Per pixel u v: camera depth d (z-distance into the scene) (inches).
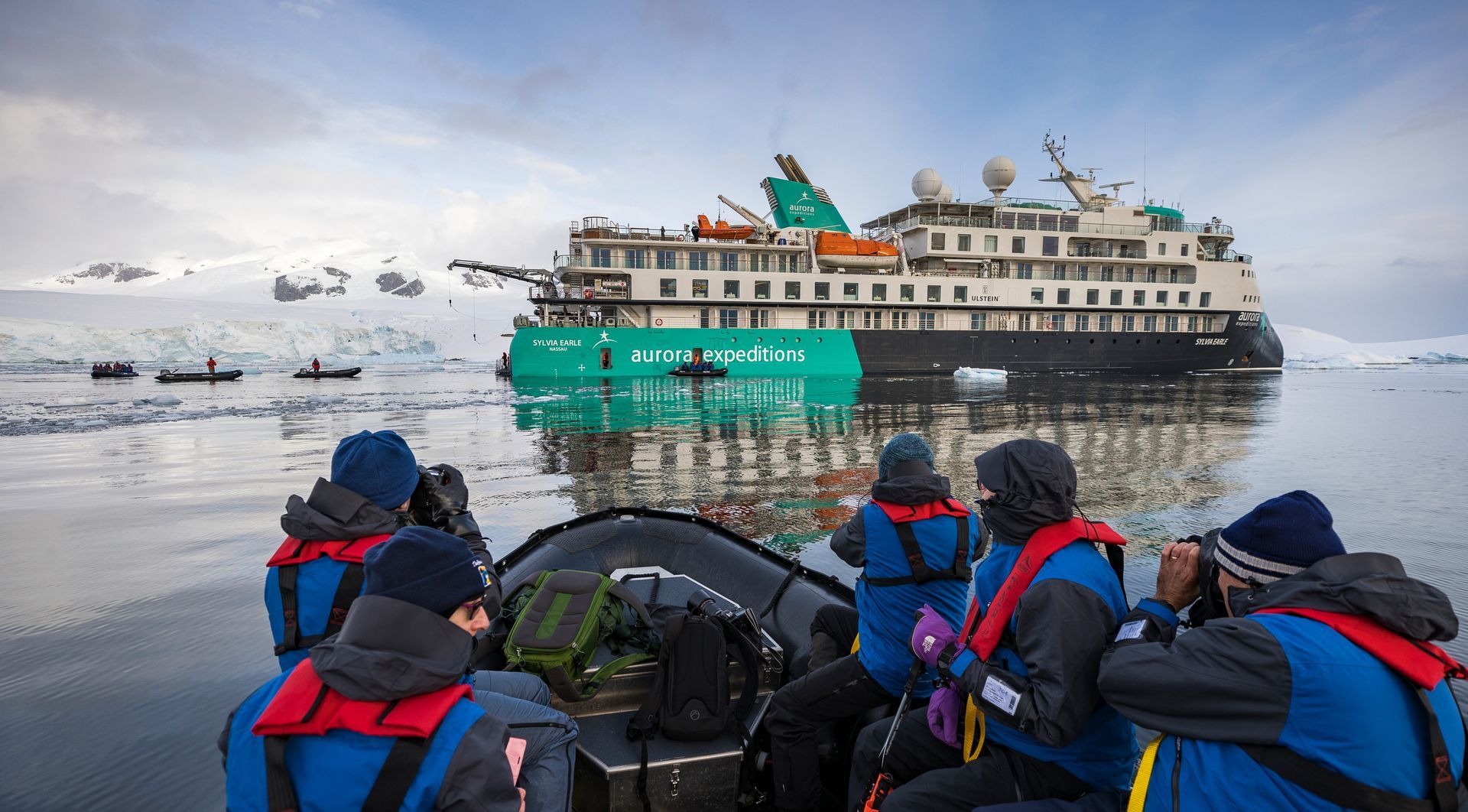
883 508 98.7
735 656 108.7
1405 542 265.1
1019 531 74.4
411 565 53.3
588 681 107.2
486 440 558.6
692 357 1414.9
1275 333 1776.6
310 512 76.9
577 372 1382.9
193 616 184.1
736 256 1429.6
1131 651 61.0
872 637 97.2
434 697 52.6
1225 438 553.3
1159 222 1648.6
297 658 74.4
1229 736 53.6
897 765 88.5
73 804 104.7
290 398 1034.7
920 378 1392.7
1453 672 51.0
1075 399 916.0
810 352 1454.2
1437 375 1891.0
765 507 320.8
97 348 3284.9
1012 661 74.0
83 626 176.6
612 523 179.5
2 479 388.8
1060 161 1652.3
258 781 50.1
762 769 107.0
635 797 93.2
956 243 1488.7
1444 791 48.3
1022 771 73.5
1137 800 61.1
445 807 48.7
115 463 444.1
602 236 1365.7
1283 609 55.3
